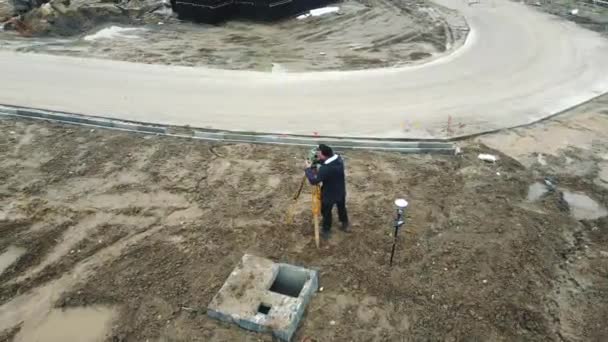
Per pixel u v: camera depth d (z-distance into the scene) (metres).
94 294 5.91
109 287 6.00
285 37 17.78
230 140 9.69
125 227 7.15
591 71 14.14
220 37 17.67
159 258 6.48
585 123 10.78
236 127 10.36
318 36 17.92
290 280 6.14
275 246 6.73
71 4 19.47
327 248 6.68
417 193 7.97
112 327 5.46
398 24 19.36
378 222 7.22
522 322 5.51
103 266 6.36
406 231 7.01
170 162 8.88
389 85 12.98
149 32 18.16
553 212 7.59
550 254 6.62
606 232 7.18
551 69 14.34
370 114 11.12
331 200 6.58
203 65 14.51
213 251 6.62
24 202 7.74
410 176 8.47
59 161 8.91
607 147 9.66
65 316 5.64
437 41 17.36
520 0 23.78
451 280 6.11
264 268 6.03
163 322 5.49
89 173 8.55
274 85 12.88
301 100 11.88
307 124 10.56
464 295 5.87
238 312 5.41
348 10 21.19
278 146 9.51
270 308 5.54
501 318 5.55
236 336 5.30
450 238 6.88
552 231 7.11
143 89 12.49
